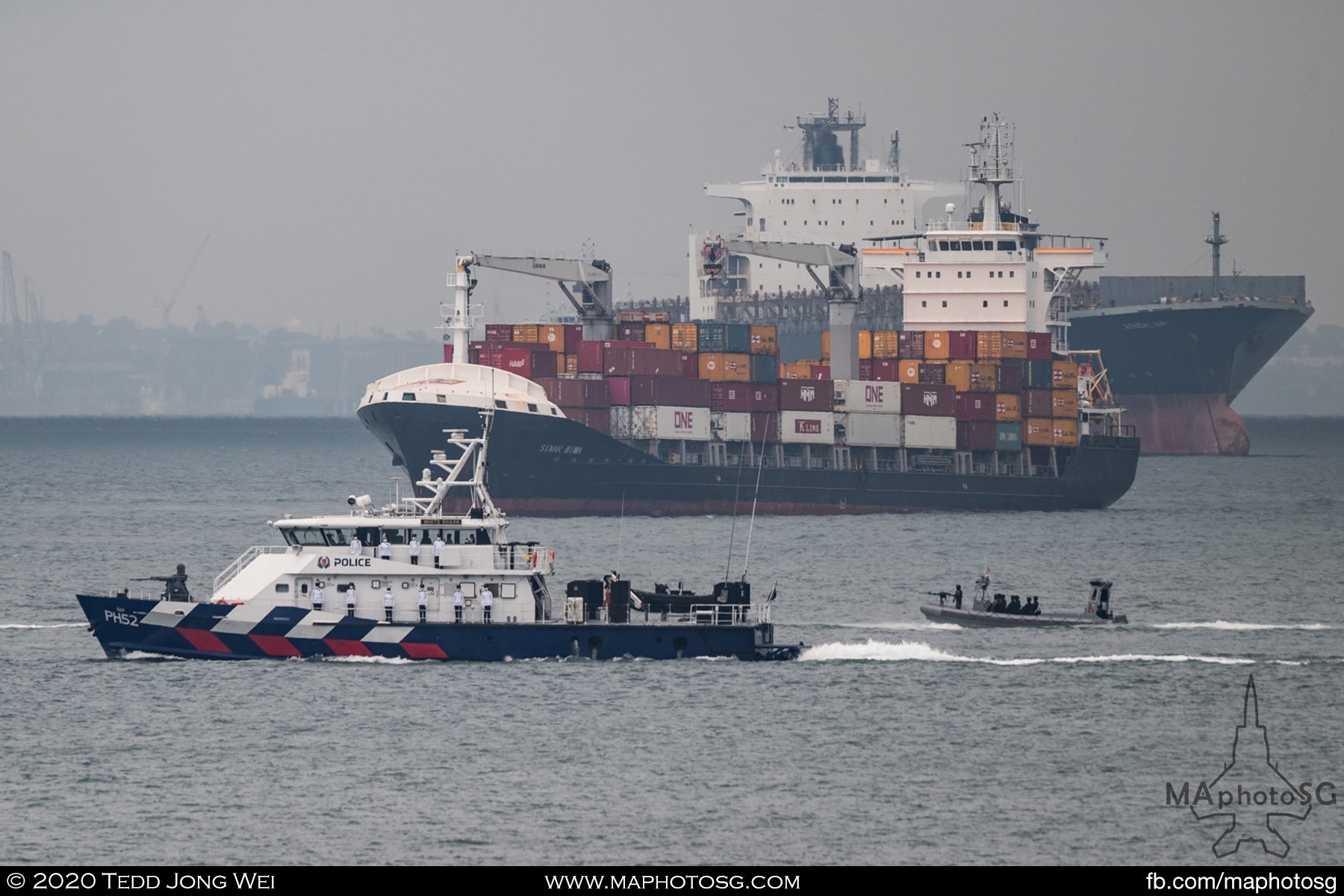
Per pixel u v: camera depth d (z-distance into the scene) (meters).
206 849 161.75
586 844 163.88
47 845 162.50
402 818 170.62
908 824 171.12
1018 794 181.38
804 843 165.00
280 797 176.50
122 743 194.38
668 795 178.75
